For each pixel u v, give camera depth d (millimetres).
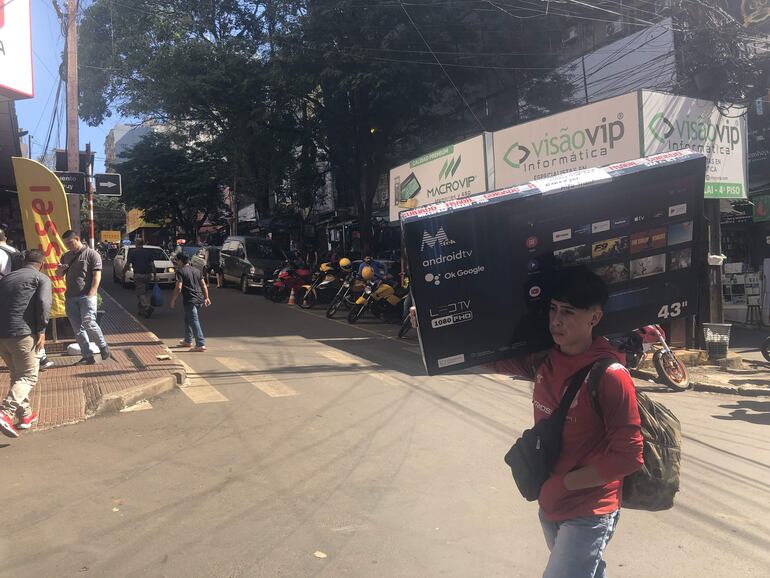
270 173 21000
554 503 2225
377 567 3381
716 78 10172
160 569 3342
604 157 9922
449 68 17844
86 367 8414
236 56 17438
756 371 9898
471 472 4883
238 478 4723
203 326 13477
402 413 6680
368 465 5031
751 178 15156
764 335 13969
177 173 37969
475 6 17609
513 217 2432
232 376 8555
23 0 8617
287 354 10328
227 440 5688
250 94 17641
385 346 11312
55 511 4102
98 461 5109
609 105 9781
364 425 6207
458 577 3289
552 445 2207
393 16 16609
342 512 4105
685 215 2598
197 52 17672
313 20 16578
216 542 3664
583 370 2176
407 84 16828
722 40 10047
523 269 2475
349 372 8891
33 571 3312
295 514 4066
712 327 10508
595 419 2158
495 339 2496
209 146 21969
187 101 18672
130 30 20547
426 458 5215
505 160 11758
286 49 17000
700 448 5730
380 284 14258
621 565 3438
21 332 5699
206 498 4328
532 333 2520
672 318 2666
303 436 5816
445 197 13664
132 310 15742
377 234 24453
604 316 2584
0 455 5258
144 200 37938
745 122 11000
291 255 21719
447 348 2459
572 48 19000
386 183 26562
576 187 2436
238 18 21359
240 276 20328
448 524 3938
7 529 3832
